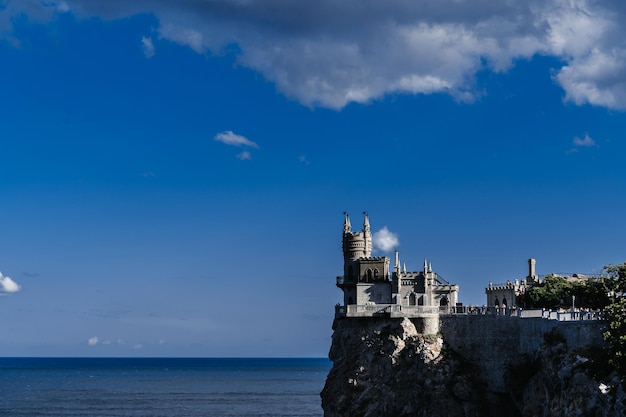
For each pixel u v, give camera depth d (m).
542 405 114.00
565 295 148.12
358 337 144.75
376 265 163.50
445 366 131.00
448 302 161.50
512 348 129.00
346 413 140.75
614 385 95.50
